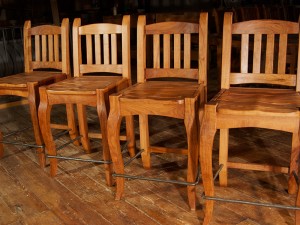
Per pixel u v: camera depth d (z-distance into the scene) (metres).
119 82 2.28
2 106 3.98
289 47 3.47
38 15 6.32
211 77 5.04
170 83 2.20
